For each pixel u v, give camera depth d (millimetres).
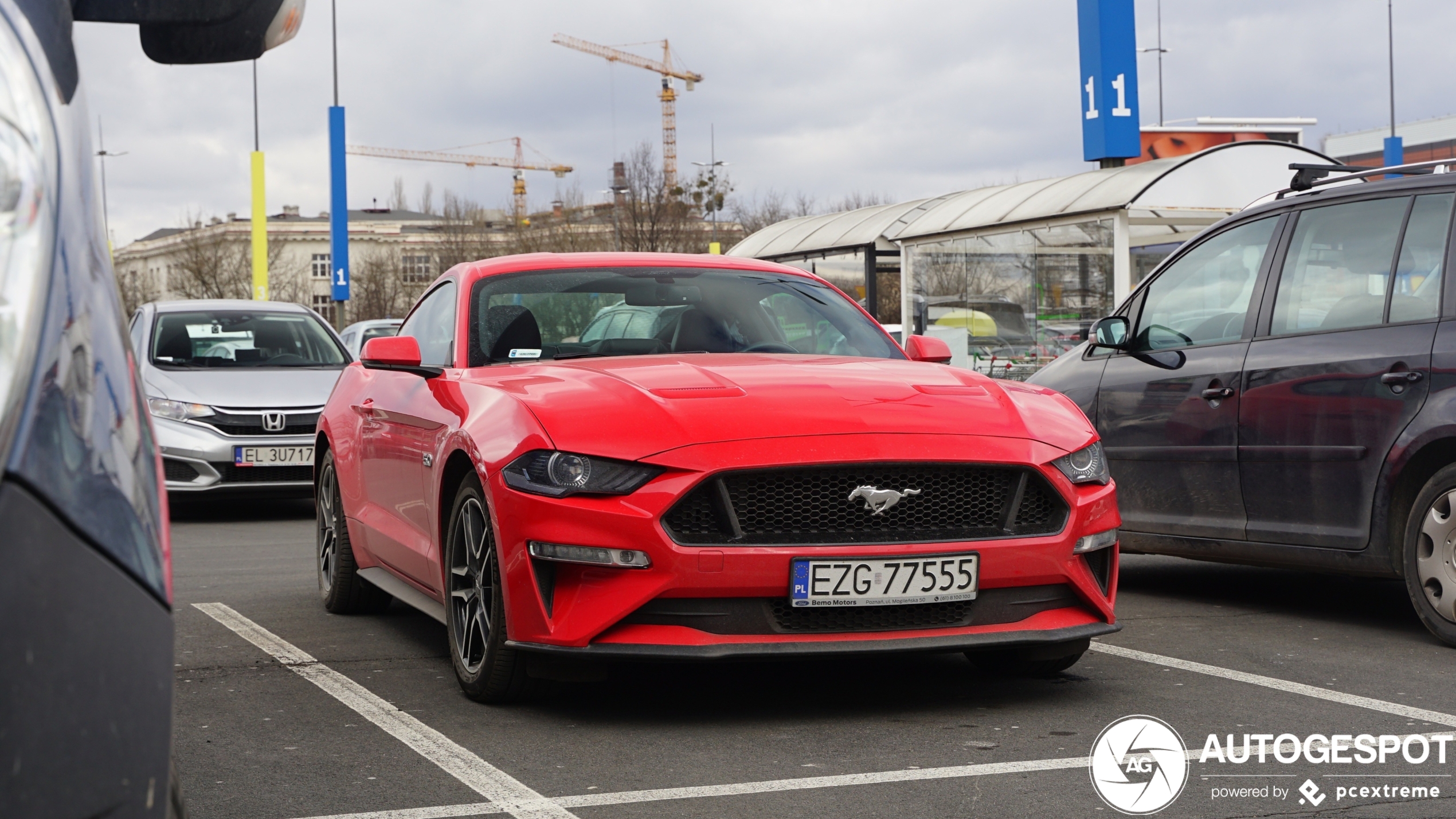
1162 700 4348
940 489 4055
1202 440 6051
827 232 25656
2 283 1348
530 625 3965
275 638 5582
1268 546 5785
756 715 4172
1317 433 5547
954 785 3422
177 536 9727
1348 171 5879
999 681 4633
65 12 1753
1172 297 6430
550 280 5441
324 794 3373
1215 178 17766
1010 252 20047
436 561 4715
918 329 21969
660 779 3486
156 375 10680
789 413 4059
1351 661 4961
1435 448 5164
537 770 3578
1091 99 20828
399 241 114688
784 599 3893
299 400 10445
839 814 3189
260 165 40250
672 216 54000
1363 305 5496
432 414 4824
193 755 3748
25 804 1201
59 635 1254
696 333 5223
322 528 6504
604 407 4086
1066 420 4395
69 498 1298
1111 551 4324
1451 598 5105
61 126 1559
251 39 2105
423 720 4129
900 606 3973
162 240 114188
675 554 3807
